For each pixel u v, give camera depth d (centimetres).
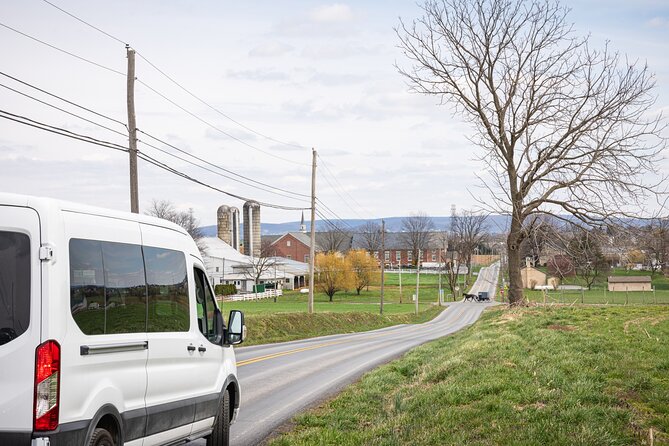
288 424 1204
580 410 966
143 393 724
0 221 591
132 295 714
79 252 633
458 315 9025
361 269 13325
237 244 14375
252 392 1612
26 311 584
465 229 12544
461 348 1936
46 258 590
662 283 10781
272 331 4300
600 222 3120
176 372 799
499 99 3459
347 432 1088
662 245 3077
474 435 919
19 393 571
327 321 5372
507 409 1027
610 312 2897
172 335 794
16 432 568
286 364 2259
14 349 576
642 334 2000
